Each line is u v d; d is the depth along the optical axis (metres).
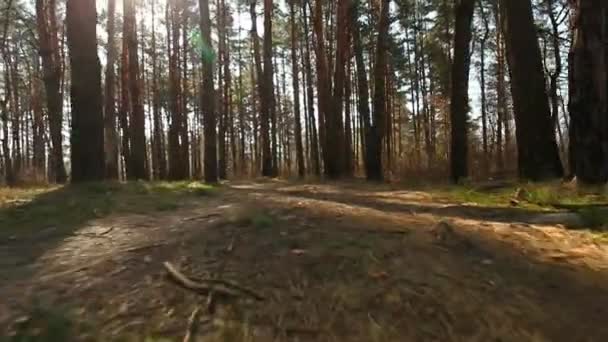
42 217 5.34
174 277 3.41
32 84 32.56
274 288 3.31
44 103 30.70
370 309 3.07
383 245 3.94
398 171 19.19
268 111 22.52
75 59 8.44
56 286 3.40
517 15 9.09
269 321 2.96
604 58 6.96
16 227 4.98
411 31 31.59
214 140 12.55
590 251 4.02
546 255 3.91
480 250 3.95
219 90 28.70
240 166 38.62
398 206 6.27
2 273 3.66
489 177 13.81
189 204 6.02
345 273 3.47
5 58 26.64
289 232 4.27
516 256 3.87
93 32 8.56
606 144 6.83
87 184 7.70
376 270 3.50
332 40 24.45
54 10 19.33
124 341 2.79
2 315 3.04
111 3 17.03
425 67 33.59
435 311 3.04
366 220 4.76
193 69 33.00
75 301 3.19
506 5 9.29
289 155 44.00
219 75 28.33
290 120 45.28
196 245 4.05
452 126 12.40
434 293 3.22
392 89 35.00
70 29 8.45
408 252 3.81
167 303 3.14
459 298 3.17
